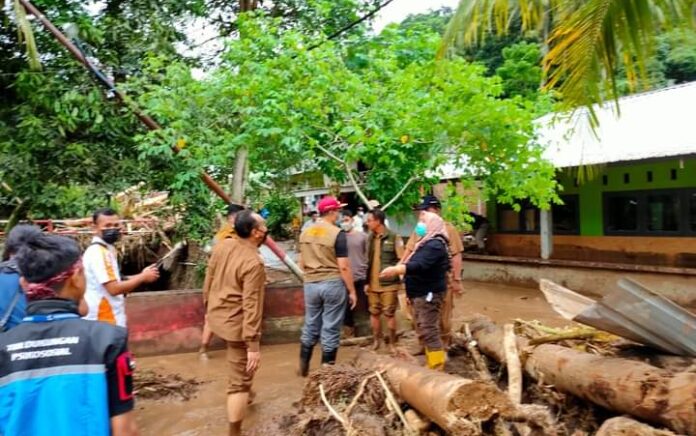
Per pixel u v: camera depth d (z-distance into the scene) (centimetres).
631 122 1160
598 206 1259
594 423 388
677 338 388
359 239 753
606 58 458
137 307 694
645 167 1160
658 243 1141
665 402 319
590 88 472
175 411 510
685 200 1091
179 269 1074
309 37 980
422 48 1033
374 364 495
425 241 527
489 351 548
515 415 354
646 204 1162
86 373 186
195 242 954
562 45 459
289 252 2053
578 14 444
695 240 1074
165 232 1118
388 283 678
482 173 873
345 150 827
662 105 1193
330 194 927
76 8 907
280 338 764
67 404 182
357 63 1070
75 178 935
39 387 183
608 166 1143
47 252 194
